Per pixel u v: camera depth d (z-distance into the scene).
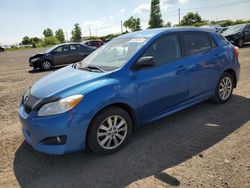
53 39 92.69
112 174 3.42
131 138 4.37
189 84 4.83
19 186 3.31
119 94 3.81
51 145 3.54
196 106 5.68
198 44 5.13
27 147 4.28
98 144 3.75
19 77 11.97
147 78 4.16
